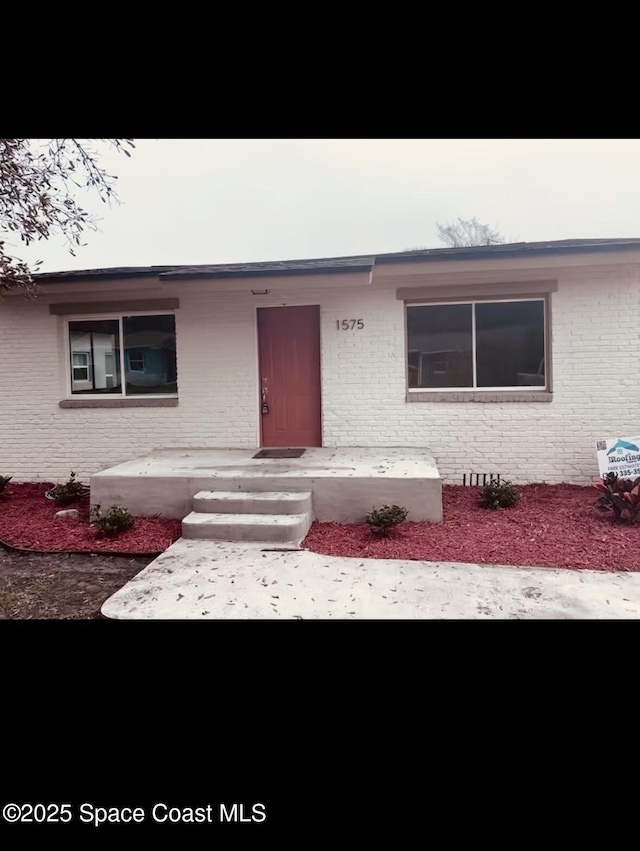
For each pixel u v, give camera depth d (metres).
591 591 3.97
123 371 8.09
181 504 5.96
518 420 7.16
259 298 7.62
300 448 7.58
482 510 6.13
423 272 6.80
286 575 4.36
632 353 6.86
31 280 6.31
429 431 7.36
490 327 7.29
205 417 7.80
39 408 8.13
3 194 5.41
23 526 6.04
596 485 6.00
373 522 5.26
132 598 3.98
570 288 6.97
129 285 7.21
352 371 7.47
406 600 3.86
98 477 6.10
